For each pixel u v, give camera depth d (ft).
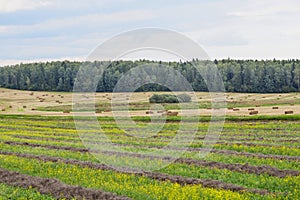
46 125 160.15
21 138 120.67
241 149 93.81
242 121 155.63
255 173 69.82
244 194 56.75
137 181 63.52
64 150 95.09
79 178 65.57
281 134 120.06
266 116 157.17
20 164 75.92
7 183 64.39
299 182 61.72
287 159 81.20
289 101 245.86
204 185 61.77
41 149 97.25
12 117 193.77
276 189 60.34
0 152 91.86
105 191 57.67
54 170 71.51
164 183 62.03
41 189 60.18
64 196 56.54
